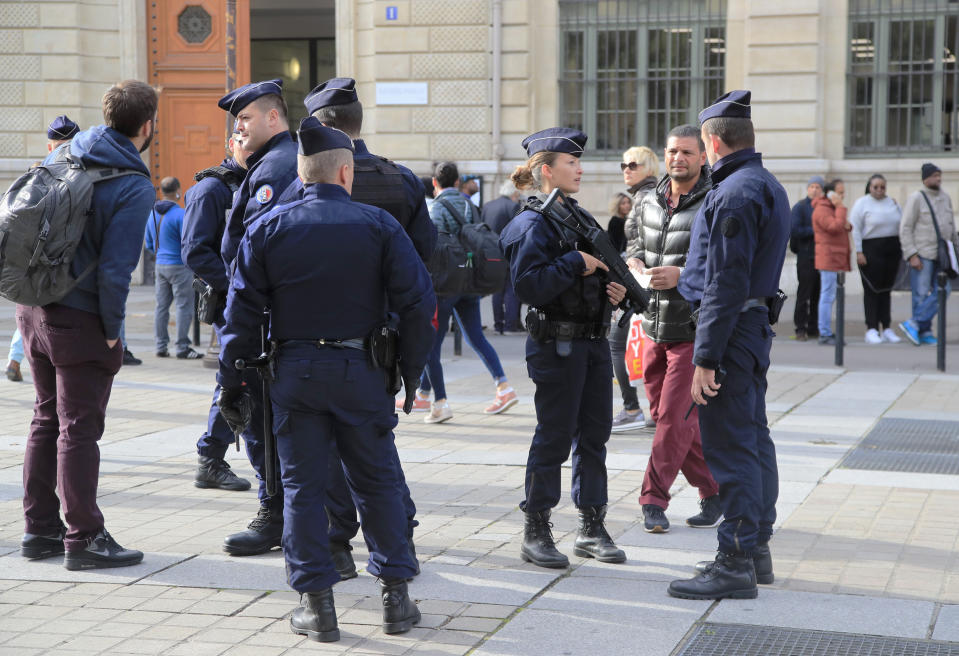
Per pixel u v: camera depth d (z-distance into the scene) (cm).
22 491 593
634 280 463
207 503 570
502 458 678
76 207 439
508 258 457
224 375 402
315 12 2256
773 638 385
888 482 614
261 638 387
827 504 568
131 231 450
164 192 1131
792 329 1384
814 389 931
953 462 664
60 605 419
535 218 451
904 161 1584
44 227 434
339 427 393
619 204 970
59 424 476
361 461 394
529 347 464
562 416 461
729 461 426
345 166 393
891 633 389
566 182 467
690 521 529
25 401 871
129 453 688
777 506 564
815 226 1230
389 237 389
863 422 788
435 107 1683
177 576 453
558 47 1688
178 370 1047
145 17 1797
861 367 1062
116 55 1803
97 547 461
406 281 388
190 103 1800
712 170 432
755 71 1606
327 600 386
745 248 409
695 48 1658
